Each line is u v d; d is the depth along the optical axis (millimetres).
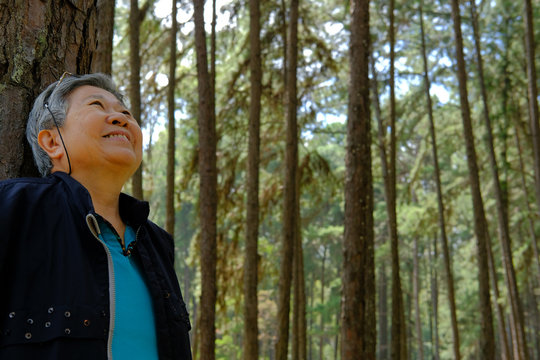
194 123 13195
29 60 1497
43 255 1115
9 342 1032
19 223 1125
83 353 1062
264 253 18250
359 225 6555
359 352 6379
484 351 11047
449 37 15500
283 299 9828
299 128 14391
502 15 15234
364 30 6820
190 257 13531
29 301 1073
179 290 1503
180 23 9961
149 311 1241
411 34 15602
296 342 13188
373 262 9586
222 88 13641
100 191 1327
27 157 1458
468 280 25906
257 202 9430
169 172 8625
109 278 1166
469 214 22094
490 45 15508
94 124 1316
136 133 1397
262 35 12922
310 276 36781
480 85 14273
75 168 1316
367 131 6715
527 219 18406
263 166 15281
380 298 35781
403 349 15500
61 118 1333
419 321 27797
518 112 15945
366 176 6625
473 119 16922
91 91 1377
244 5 12305
